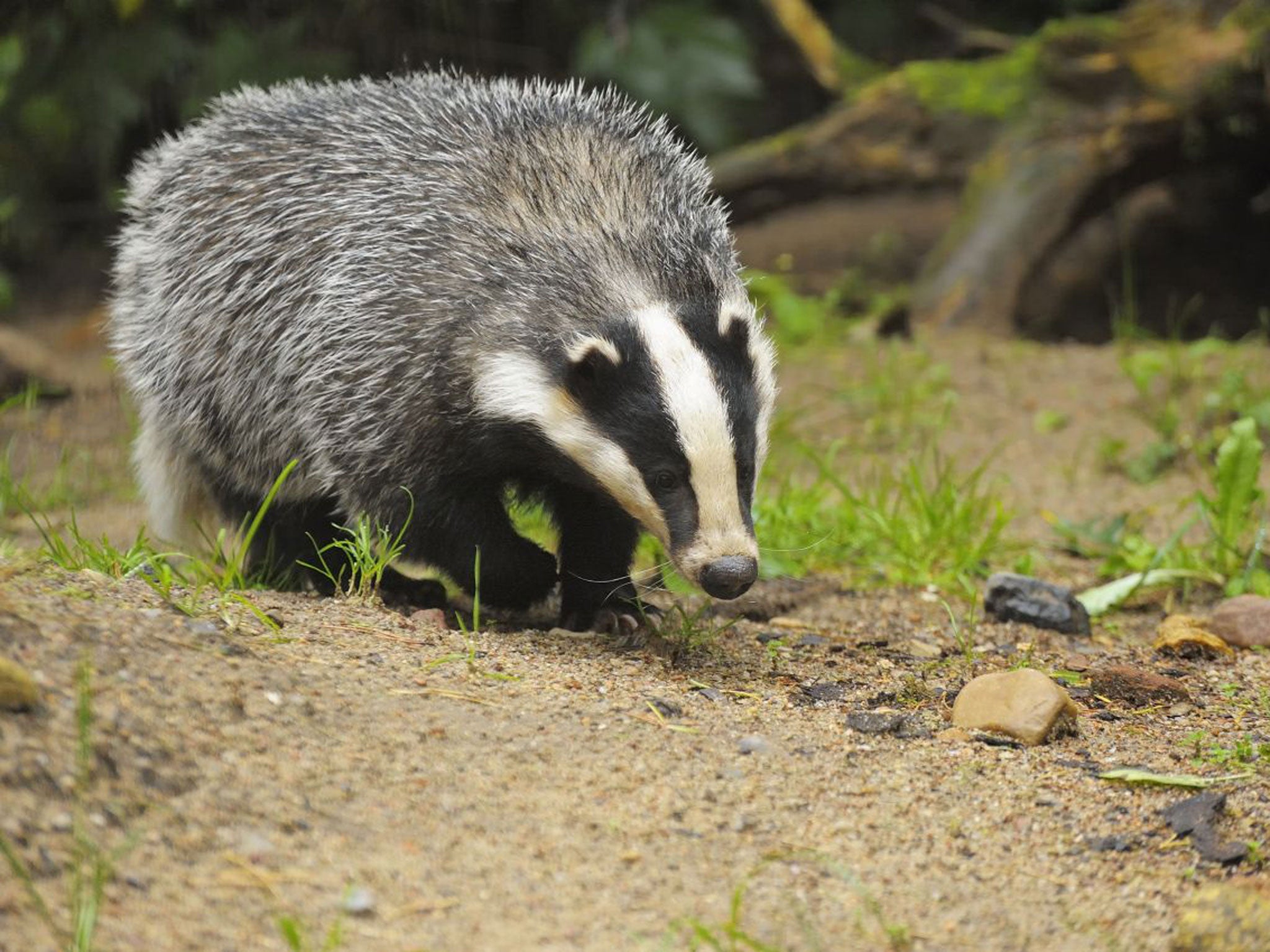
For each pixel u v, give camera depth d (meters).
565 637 10.03
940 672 9.97
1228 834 7.45
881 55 26.23
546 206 10.20
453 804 6.97
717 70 23.25
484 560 10.40
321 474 10.66
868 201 25.38
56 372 18.83
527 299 9.83
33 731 6.55
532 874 6.56
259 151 11.41
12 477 16.05
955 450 16.08
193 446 11.79
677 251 10.09
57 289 23.28
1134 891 6.91
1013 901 6.76
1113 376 17.73
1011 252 19.86
